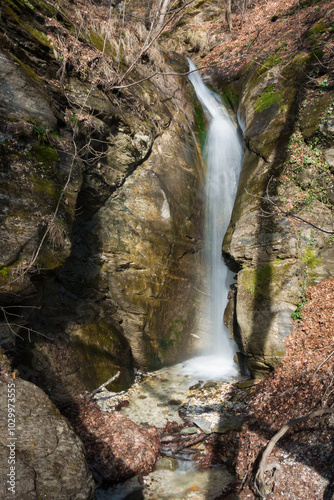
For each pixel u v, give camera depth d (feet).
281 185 20.58
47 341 16.97
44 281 14.89
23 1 16.31
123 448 14.62
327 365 15.28
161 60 27.20
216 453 14.78
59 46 17.47
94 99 18.84
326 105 20.67
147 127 22.74
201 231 26.55
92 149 18.28
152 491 13.12
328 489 11.09
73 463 10.65
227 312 21.50
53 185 15.12
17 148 14.15
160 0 27.02
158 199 23.22
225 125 30.66
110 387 19.31
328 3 28.35
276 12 34.30
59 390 16.48
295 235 18.88
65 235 15.28
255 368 18.92
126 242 21.83
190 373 22.52
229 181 27.91
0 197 13.20
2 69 13.93
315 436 12.87
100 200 20.58
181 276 24.70
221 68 33.94
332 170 18.95
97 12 24.13
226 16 39.63
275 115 23.61
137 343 22.25
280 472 12.31
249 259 20.16
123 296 21.85
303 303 17.97
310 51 25.21
